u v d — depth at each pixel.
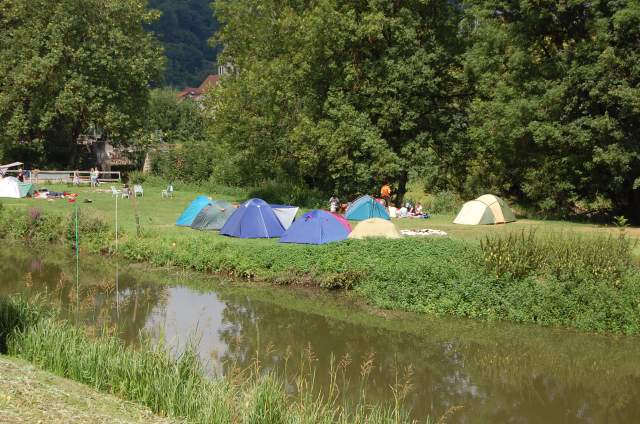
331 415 8.38
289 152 32.16
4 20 46.47
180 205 32.09
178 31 151.00
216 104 37.16
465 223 25.80
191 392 7.79
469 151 32.72
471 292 14.80
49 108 44.09
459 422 8.84
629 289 13.90
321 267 17.36
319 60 31.42
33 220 25.36
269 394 7.57
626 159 23.59
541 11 26.27
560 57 26.14
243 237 22.16
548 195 30.05
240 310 14.95
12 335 9.50
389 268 16.38
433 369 11.13
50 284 17.34
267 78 30.86
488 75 30.41
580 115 25.70
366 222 20.05
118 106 46.38
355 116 30.16
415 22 30.52
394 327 13.72
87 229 23.61
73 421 6.21
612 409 9.47
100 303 15.16
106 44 45.97
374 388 10.05
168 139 63.97
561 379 10.77
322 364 11.17
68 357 8.77
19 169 43.59
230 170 39.50
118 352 9.01
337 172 31.62
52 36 43.56
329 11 30.09
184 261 19.67
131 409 7.36
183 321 13.74
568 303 13.97
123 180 46.34
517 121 26.64
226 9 38.72
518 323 14.02
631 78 23.66
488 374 10.94
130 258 20.89
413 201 32.69
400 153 31.86
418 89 30.59
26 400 6.57
